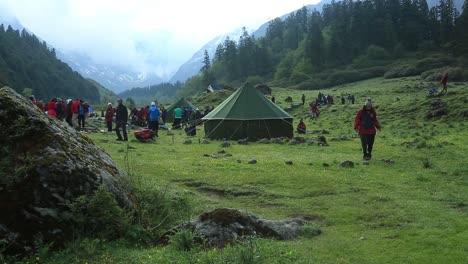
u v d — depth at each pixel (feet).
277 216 29.55
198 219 23.30
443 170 46.47
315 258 20.34
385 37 630.33
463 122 105.09
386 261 20.18
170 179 40.88
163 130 119.44
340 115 157.79
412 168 48.62
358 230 26.05
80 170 22.80
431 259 20.29
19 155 21.67
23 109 23.16
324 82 509.76
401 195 35.09
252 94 97.50
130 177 28.02
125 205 24.56
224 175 42.63
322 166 49.14
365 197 34.35
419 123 113.60
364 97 255.29
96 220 21.99
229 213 23.29
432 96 140.36
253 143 84.58
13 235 19.57
